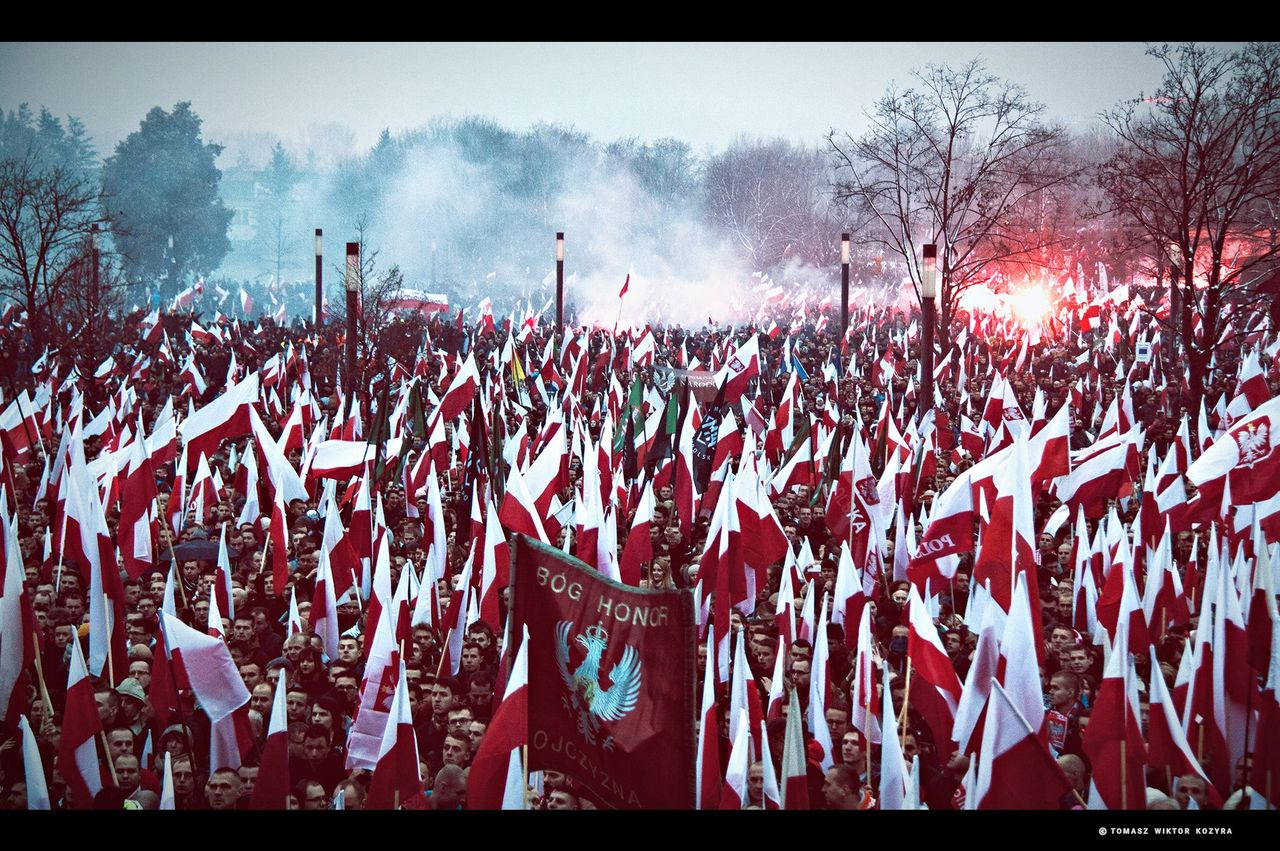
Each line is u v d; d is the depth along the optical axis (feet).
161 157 364.79
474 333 163.84
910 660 30.58
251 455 60.08
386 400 58.90
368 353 122.93
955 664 37.99
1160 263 132.98
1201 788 26.99
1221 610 29.73
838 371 131.03
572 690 25.55
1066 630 37.19
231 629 40.83
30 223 206.28
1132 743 26.73
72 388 100.22
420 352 137.28
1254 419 41.39
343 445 56.65
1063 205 208.95
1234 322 125.18
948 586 40.83
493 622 39.96
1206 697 30.12
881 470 59.06
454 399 64.08
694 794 25.13
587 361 89.04
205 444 51.75
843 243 136.36
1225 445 41.86
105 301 173.27
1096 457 48.83
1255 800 26.45
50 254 215.51
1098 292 192.44
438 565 46.50
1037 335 165.99
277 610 45.55
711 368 125.39
